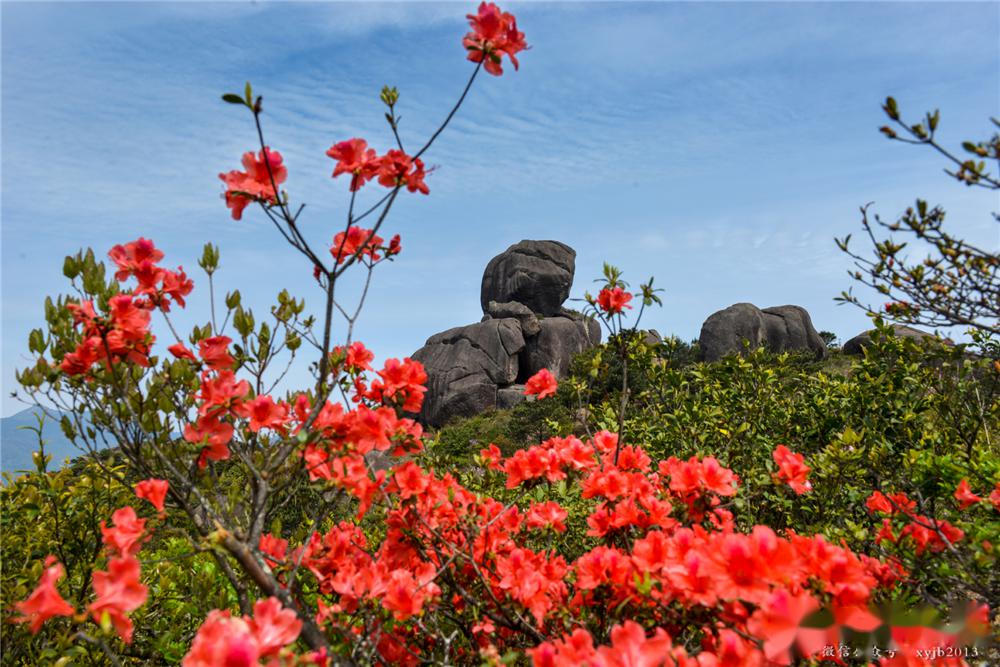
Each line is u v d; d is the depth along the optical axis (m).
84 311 2.05
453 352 30.73
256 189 1.91
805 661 1.78
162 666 2.85
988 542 2.41
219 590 2.95
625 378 3.37
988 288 2.67
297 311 2.64
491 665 1.69
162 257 2.32
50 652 2.25
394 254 2.38
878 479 3.78
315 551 2.36
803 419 4.86
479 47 1.96
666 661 1.47
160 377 2.34
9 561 2.68
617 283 3.25
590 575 1.99
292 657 1.49
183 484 2.09
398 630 2.36
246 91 1.74
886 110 2.17
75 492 2.92
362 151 2.02
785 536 3.45
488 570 2.43
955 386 4.48
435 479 2.62
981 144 2.09
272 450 2.41
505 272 34.62
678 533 1.87
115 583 1.55
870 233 2.83
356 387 2.62
